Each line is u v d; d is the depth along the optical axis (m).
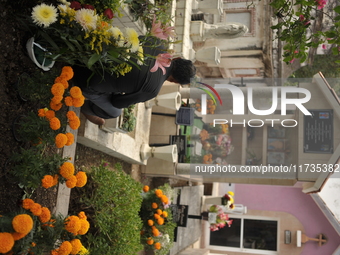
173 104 4.67
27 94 2.28
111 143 4.07
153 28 2.44
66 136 2.28
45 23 2.00
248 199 8.95
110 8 2.42
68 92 2.40
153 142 5.39
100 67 2.40
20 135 2.27
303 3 2.93
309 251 8.34
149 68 2.51
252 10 6.03
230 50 6.25
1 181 2.17
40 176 2.17
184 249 7.18
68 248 2.18
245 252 8.79
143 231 4.77
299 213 8.57
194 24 4.76
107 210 3.37
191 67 2.58
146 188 4.84
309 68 7.42
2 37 2.17
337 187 6.83
